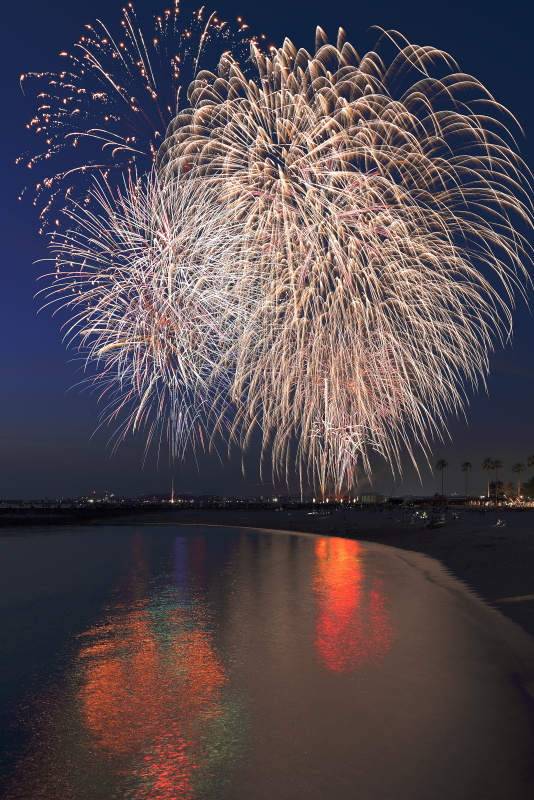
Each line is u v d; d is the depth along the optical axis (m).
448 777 9.86
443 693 13.97
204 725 12.65
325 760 10.68
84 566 48.91
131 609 27.70
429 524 70.56
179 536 97.62
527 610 22.47
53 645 20.58
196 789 9.83
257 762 10.73
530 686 14.25
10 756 11.30
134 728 12.61
